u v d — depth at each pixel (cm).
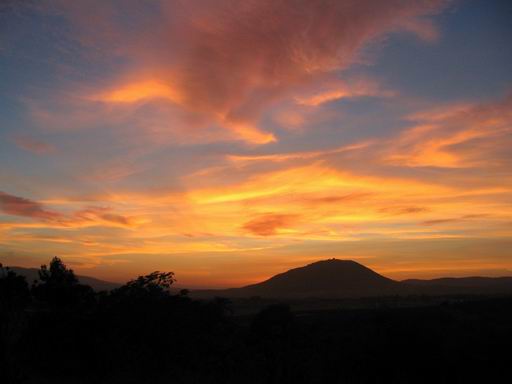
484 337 1736
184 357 1797
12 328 1262
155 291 1994
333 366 1738
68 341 1833
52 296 2059
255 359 1752
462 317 2459
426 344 1714
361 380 1684
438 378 1669
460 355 1677
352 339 1925
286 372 1662
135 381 1619
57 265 2178
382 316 1933
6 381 1227
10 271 1794
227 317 2130
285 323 2155
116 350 1755
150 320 1845
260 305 10694
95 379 1669
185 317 1908
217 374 1705
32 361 1780
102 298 2005
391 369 1717
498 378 1608
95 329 1884
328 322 3309
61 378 1677
